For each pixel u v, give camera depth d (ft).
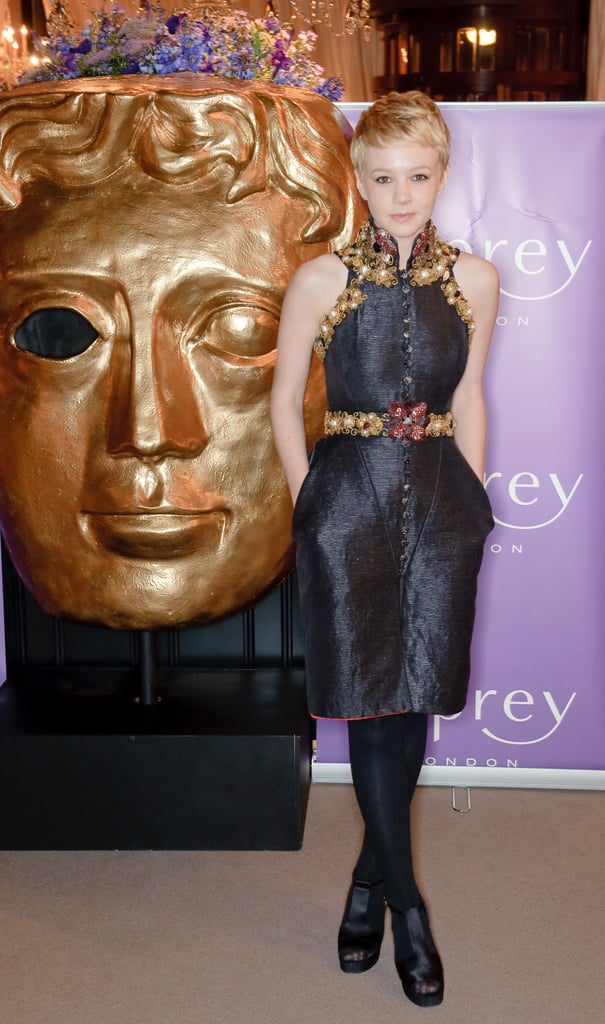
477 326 6.34
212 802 7.98
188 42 7.82
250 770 7.93
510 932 6.91
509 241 8.30
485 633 8.79
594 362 8.43
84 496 7.70
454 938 6.84
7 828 8.03
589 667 8.79
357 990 6.37
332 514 6.07
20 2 15.48
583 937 6.86
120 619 7.88
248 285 7.47
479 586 8.71
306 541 6.16
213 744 7.89
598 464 8.54
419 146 5.77
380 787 6.20
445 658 6.20
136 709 8.45
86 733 7.92
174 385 7.50
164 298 7.44
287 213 7.52
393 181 5.84
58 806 7.99
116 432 7.51
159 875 7.72
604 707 8.84
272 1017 6.11
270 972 6.55
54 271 7.41
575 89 18.69
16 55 14.46
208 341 7.57
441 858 7.86
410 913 6.26
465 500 6.23
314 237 7.57
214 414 7.63
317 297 6.15
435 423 6.19
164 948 6.81
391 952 6.79
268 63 8.10
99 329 7.50
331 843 8.16
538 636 8.77
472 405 6.53
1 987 6.40
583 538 8.63
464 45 18.43
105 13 8.04
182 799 7.98
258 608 9.43
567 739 8.89
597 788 8.95
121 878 7.68
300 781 8.05
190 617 7.91
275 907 7.28
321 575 6.09
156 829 8.02
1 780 7.96
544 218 8.26
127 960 6.68
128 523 7.68
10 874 7.75
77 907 7.30
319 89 8.30
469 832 8.27
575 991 6.31
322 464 6.19
